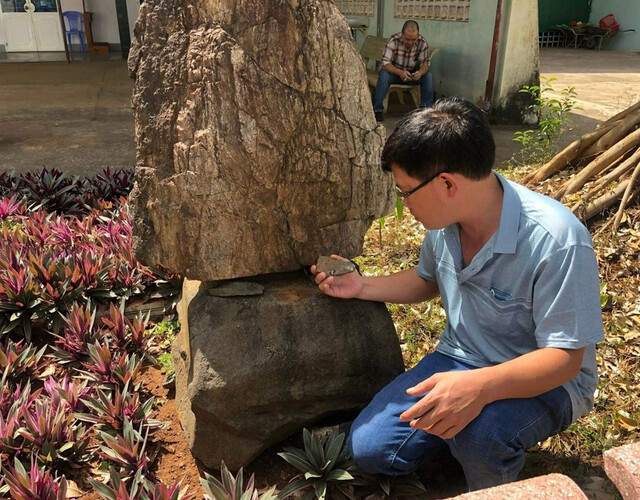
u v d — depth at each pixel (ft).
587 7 63.41
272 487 6.86
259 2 6.84
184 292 8.36
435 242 6.80
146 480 6.81
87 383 8.78
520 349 6.21
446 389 5.56
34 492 6.40
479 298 6.23
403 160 5.50
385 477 6.79
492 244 5.84
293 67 6.98
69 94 33.06
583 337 5.53
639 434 7.70
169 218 7.12
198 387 6.80
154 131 7.07
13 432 7.42
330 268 7.30
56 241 12.42
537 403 5.99
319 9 7.00
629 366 9.03
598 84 36.22
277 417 7.09
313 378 7.16
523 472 7.07
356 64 7.35
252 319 7.22
